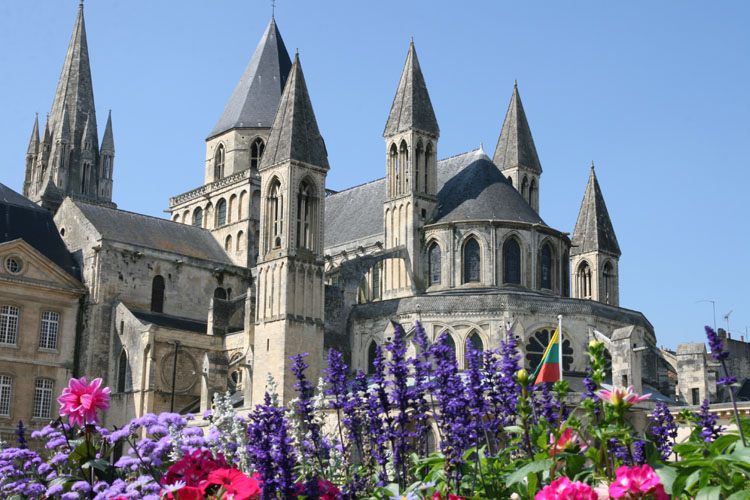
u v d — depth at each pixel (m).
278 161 84.06
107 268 88.75
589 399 15.65
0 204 90.19
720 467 14.39
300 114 85.75
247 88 115.06
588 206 102.00
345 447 21.67
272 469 16.41
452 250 85.81
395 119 91.38
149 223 98.62
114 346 87.19
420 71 93.00
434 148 91.25
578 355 77.88
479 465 18.20
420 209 89.00
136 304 89.88
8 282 83.94
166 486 16.59
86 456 21.30
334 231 102.25
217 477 16.16
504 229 85.25
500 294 78.06
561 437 16.42
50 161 134.00
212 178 113.44
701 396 72.88
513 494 16.38
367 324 83.00
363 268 86.44
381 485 19.39
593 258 99.69
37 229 91.44
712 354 15.24
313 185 84.75
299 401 20.56
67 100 140.00
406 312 79.94
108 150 141.38
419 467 18.98
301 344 80.25
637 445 16.70
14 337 84.19
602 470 15.45
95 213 93.50
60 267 87.31
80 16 144.75
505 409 19.77
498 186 89.88
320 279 83.00
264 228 84.31
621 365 73.50
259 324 82.12
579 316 78.56
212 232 106.75
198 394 84.94
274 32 120.00
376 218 97.75
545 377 50.34
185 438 22.69
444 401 18.22
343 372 21.47
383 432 19.78
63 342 86.81
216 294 96.81
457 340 78.12
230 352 85.94
